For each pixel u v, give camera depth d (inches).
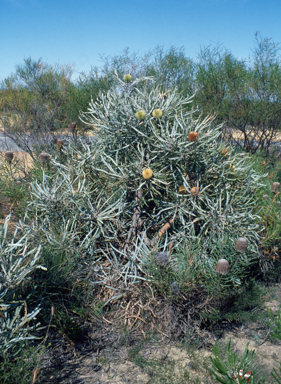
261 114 265.1
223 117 269.9
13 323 77.7
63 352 86.1
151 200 124.0
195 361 83.8
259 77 268.1
